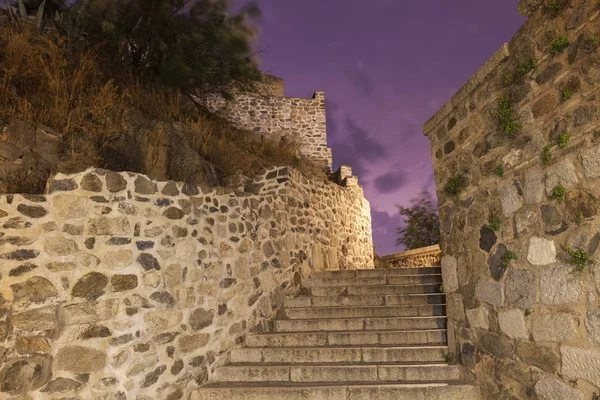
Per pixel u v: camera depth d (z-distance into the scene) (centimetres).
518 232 296
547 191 265
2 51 448
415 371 401
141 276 359
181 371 380
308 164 1148
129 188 369
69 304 313
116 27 613
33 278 302
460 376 387
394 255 1047
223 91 826
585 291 233
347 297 588
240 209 518
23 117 397
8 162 371
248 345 493
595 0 228
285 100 1366
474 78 347
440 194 424
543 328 267
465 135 372
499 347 320
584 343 232
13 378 279
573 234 243
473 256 360
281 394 384
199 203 443
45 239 314
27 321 292
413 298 575
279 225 619
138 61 665
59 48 520
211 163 626
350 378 414
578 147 239
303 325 529
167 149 520
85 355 313
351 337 485
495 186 327
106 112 481
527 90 286
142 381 340
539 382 271
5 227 300
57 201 326
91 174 346
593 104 229
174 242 397
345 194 942
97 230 340
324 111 1389
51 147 411
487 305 338
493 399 331
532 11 281
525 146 289
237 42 707
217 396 387
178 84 671
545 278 266
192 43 680
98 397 312
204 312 423
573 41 244
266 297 546
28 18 598
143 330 350
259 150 905
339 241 872
